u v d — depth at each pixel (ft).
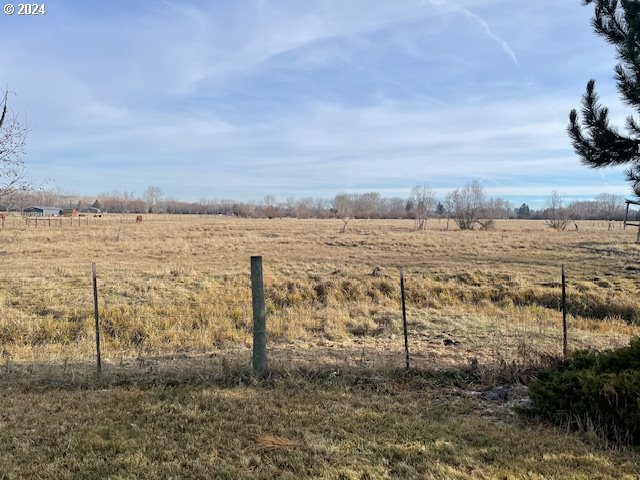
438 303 45.85
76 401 17.25
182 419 15.49
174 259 72.02
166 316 37.88
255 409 16.38
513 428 14.85
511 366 20.06
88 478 11.76
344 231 144.56
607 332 32.81
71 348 29.09
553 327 33.09
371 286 50.70
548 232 139.74
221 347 28.71
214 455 12.94
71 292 44.39
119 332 34.73
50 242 93.71
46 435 14.28
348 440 13.88
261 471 12.11
